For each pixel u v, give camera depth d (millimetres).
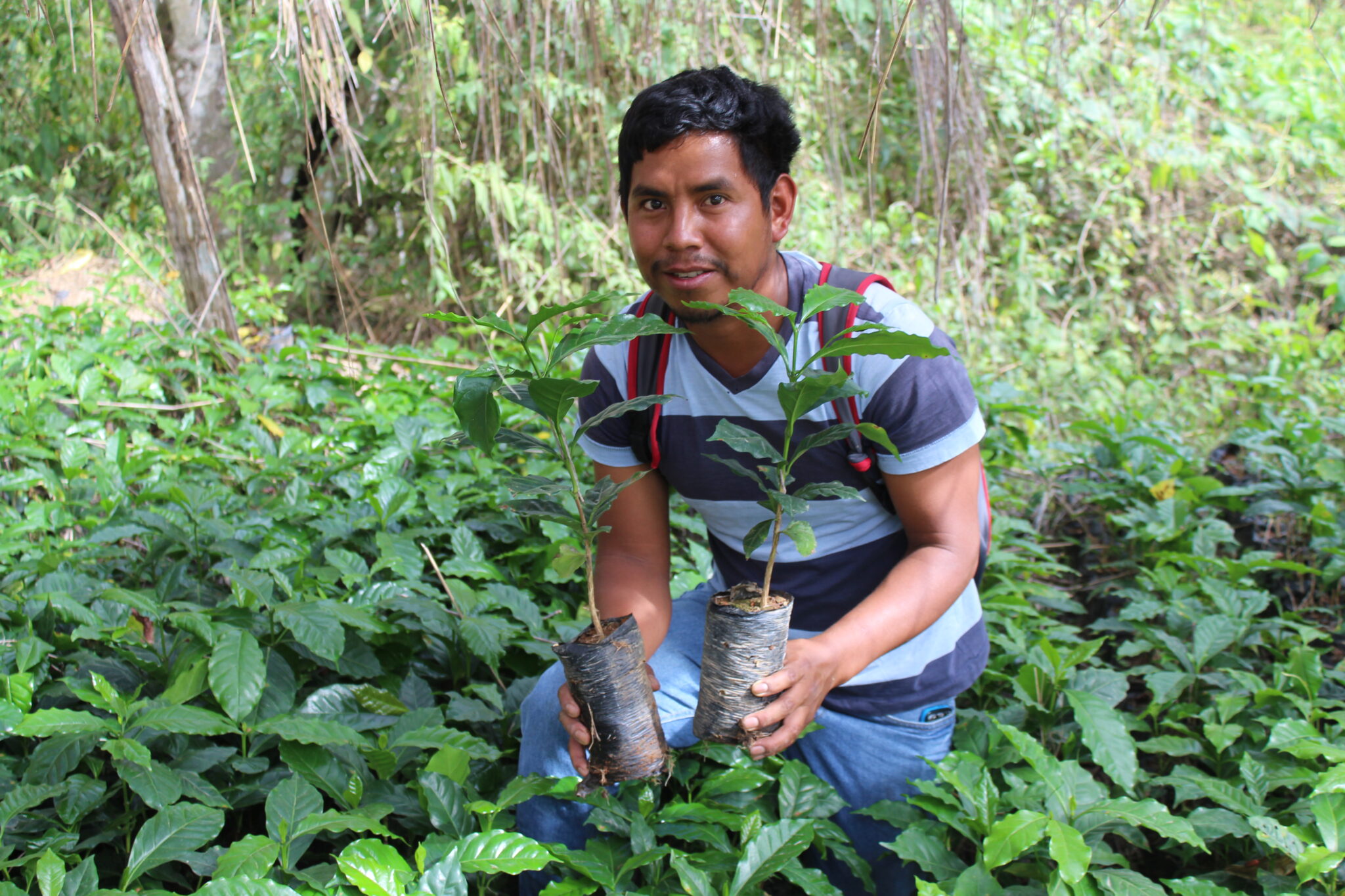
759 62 4754
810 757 2143
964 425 1816
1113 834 2400
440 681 2604
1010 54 6582
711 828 1943
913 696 2037
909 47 2961
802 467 1890
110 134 7223
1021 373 6047
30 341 4148
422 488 3064
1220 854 2215
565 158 5773
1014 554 3074
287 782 1830
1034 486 3824
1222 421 5020
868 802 2119
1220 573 3008
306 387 4086
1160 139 6977
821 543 2008
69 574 2422
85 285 5922
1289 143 7094
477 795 1992
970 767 1999
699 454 1931
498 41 4098
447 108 2303
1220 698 2342
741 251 1676
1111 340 6539
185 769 1943
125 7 3973
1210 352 6168
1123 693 2404
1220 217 6797
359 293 6570
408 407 4031
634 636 1629
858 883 2193
